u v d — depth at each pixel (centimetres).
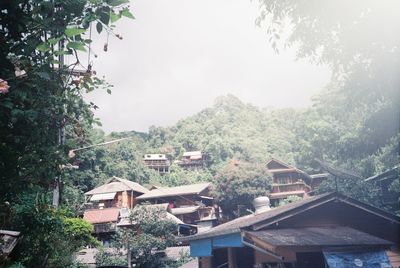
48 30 431
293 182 5778
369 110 1636
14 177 492
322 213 1080
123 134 11181
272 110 13300
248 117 12244
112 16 405
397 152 1541
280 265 954
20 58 462
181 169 9006
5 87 355
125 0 400
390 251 1104
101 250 3055
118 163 7250
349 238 905
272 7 996
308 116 5628
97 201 5172
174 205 5553
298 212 1023
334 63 1037
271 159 5947
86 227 1520
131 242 3044
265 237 866
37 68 462
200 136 10638
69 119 582
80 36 413
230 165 5897
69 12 419
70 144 544
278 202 5675
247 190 5469
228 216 5741
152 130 11931
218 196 5650
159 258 3119
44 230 1048
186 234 4253
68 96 569
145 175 7950
